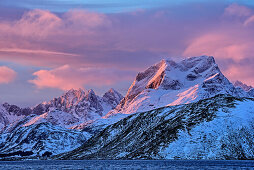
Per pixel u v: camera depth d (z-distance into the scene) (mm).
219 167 153125
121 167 178125
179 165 171500
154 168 162500
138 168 166250
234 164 162625
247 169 141375
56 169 180500
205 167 155625
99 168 177250
